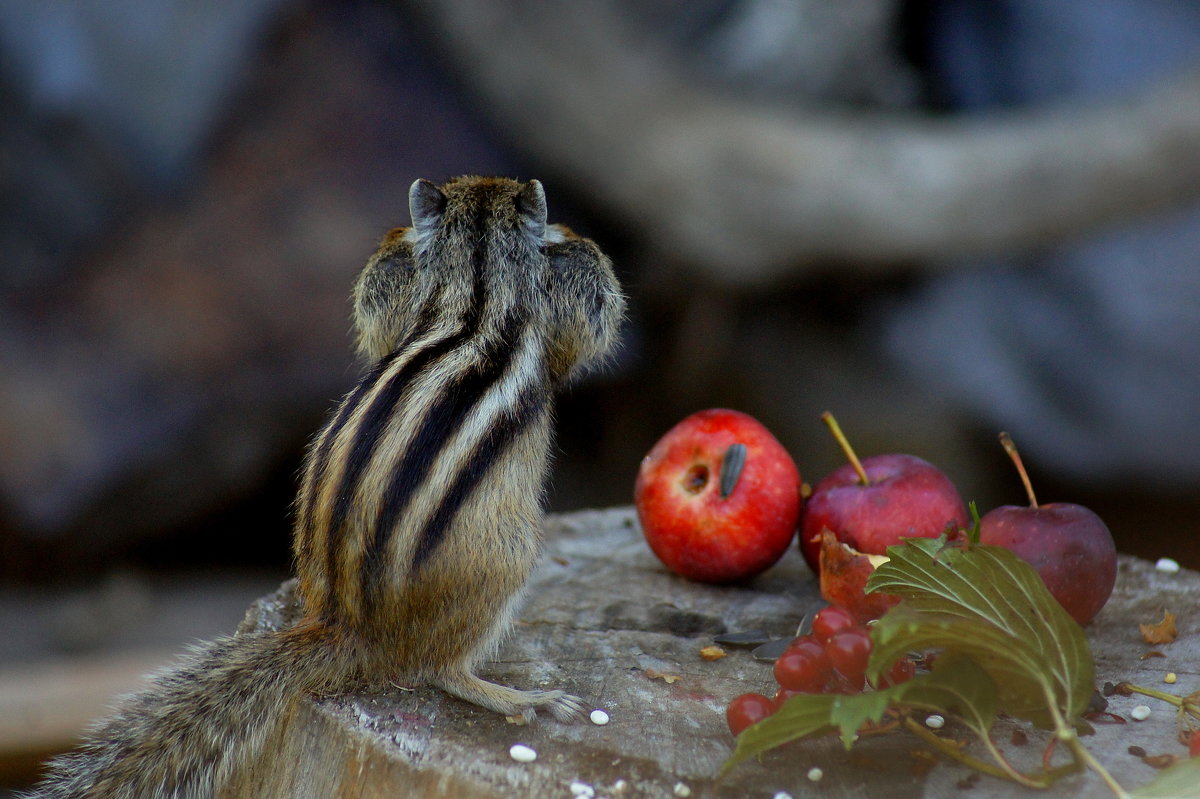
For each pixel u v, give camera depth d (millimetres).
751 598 6473
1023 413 15531
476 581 5242
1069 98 16516
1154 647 5688
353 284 7195
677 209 14672
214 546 14438
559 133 14758
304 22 14672
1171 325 15922
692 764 4645
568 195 15586
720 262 14812
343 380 13531
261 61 14391
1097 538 5586
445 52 14953
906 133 14719
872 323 15945
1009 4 16719
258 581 14039
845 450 6203
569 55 14547
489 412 5461
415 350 5746
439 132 14922
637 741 4848
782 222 14547
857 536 6008
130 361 13156
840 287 15828
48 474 12773
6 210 13227
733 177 14461
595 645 5855
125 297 13336
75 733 8336
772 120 14695
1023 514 5660
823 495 6250
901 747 4707
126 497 13219
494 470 5367
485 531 5270
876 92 16453
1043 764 4414
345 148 14320
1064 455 15555
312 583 5508
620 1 15875
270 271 13594
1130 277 16203
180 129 13688
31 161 13273
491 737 4879
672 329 15602
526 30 14484
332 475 5375
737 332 15875
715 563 6449
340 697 5203
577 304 6414
